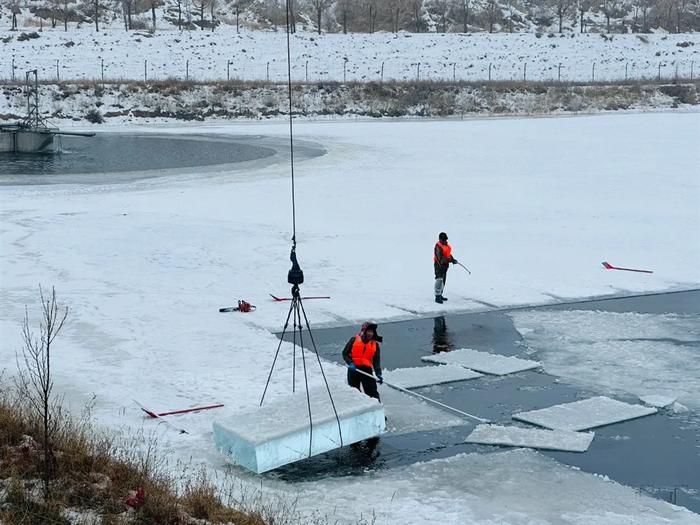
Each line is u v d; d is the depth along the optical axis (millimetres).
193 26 107000
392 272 22922
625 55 102250
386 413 13359
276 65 91750
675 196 35094
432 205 33000
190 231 27703
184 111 76000
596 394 14414
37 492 9273
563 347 17016
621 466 11562
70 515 8883
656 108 84625
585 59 100688
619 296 21078
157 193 35688
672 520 9914
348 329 17984
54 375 14562
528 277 22609
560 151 50094
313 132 63156
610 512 10109
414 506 10180
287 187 37156
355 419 11906
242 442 11203
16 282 21266
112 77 83375
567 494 10594
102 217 30094
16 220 29422
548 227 29125
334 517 9766
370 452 11969
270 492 10508
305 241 26500
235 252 24953
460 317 19141
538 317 19172
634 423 13109
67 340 16703
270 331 17688
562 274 22984
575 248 26078
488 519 9875
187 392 13977
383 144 54188
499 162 45469
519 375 15352
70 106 73438
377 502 10289
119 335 17078
